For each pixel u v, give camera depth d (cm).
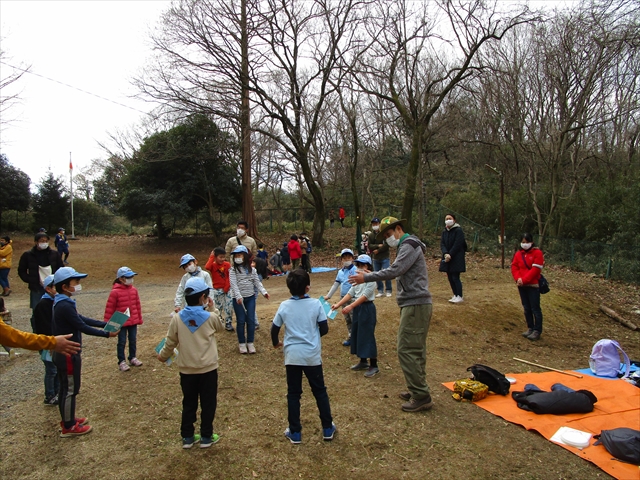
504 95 1920
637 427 432
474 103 2252
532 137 1886
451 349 712
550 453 388
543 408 458
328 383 557
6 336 301
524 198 2117
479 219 2303
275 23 1941
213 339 401
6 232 2923
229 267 715
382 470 364
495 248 1831
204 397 394
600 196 1827
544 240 1789
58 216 2995
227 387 543
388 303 938
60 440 422
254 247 795
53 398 511
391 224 472
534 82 1897
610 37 1502
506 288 1098
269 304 1077
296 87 2092
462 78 1858
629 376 586
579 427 431
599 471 361
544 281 805
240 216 2852
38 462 385
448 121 2161
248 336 664
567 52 1675
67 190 3127
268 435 423
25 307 1159
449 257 906
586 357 727
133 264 1958
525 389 511
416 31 1841
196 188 2423
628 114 1881
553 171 1836
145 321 917
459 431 429
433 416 460
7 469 375
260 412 474
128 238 2819
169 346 395
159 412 477
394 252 1942
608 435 386
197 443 408
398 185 2998
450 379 577
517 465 370
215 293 752
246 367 609
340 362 634
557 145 1817
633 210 1617
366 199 2964
